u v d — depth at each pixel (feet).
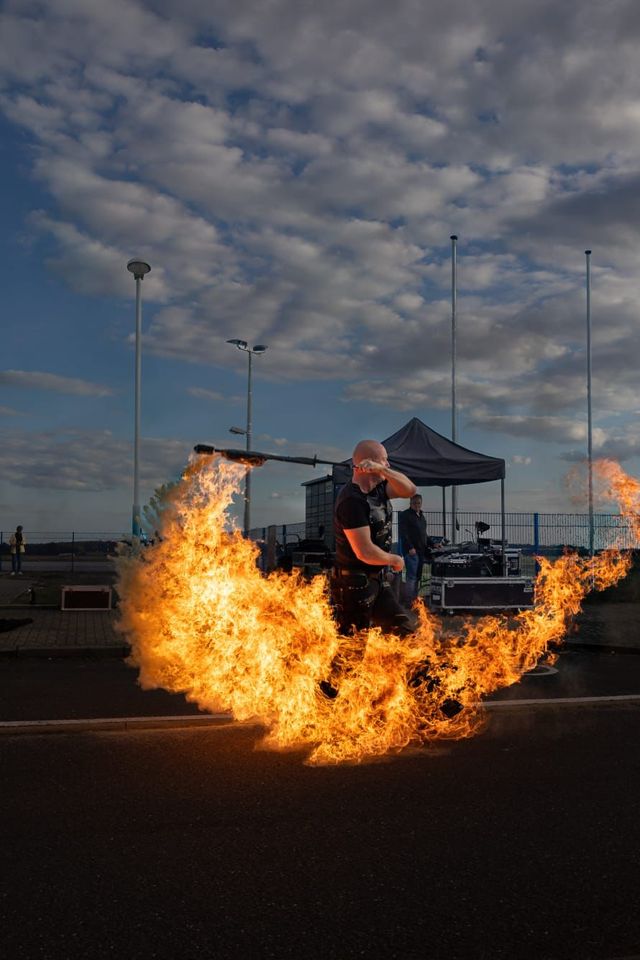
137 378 82.74
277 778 14.70
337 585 16.87
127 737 17.76
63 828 12.05
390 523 16.92
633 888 10.07
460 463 51.19
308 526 62.28
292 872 10.46
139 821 12.37
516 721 19.61
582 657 32.30
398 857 11.00
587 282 100.89
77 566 108.47
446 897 9.75
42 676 26.55
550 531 74.59
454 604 46.16
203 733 18.10
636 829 12.19
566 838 11.78
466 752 16.63
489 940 8.70
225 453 16.79
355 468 16.79
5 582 72.95
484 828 12.16
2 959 8.20
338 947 8.52
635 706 21.53
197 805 13.14
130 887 9.97
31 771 15.14
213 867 10.61
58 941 8.59
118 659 30.83
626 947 8.58
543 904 9.58
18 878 10.22
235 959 8.27
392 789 14.07
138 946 8.51
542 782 14.55
